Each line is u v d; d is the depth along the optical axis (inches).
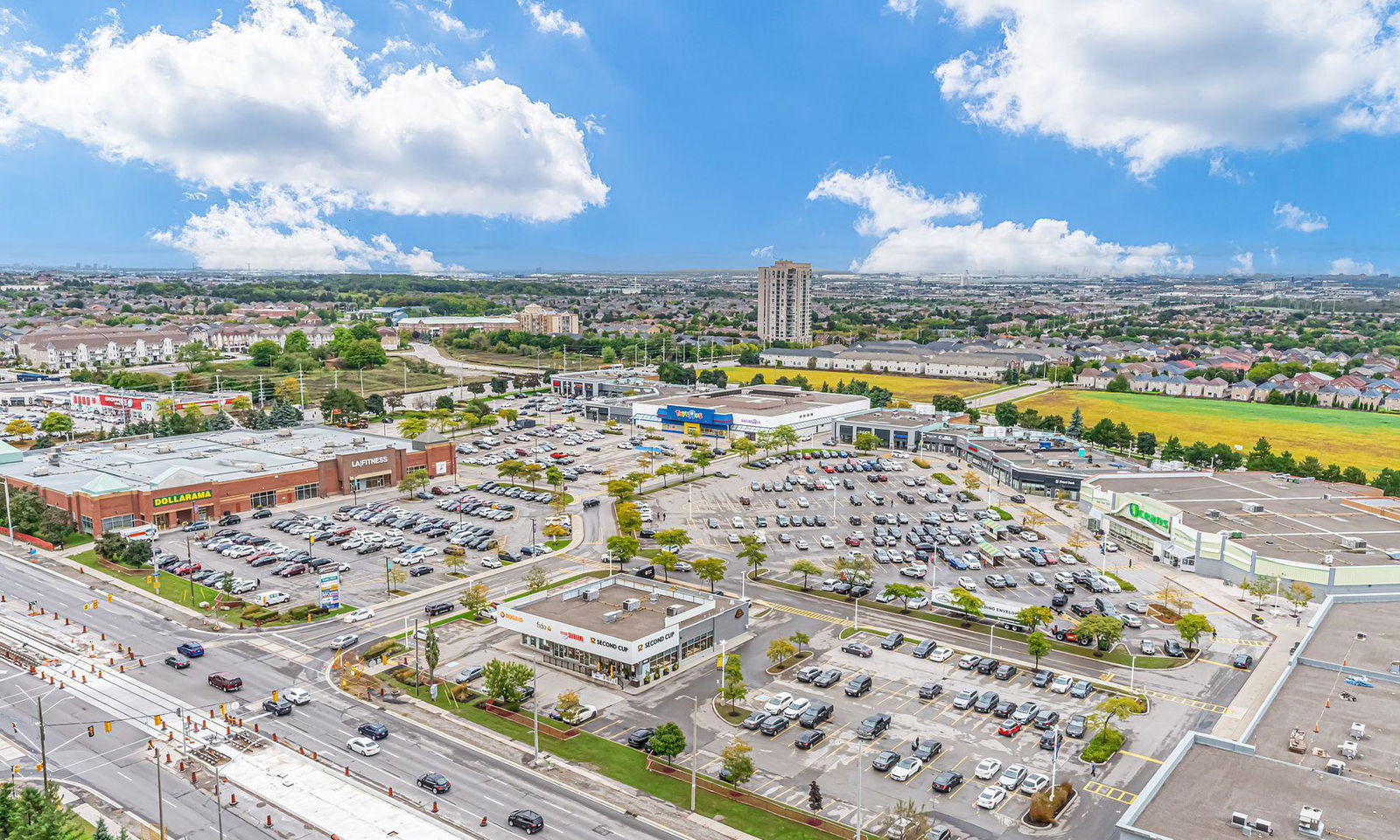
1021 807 3449.8
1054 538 7396.7
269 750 3814.0
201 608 5477.4
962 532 7465.6
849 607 5713.6
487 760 3777.1
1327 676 4072.3
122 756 3732.8
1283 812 2854.3
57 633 5049.2
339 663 4717.0
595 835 3240.7
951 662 4862.2
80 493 6884.8
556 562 6520.7
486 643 5059.1
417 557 6422.2
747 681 4611.2
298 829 3240.7
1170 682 4611.2
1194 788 3004.4
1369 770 3179.1
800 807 3447.3
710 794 3531.0
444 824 3284.9
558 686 4547.2
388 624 5300.2
